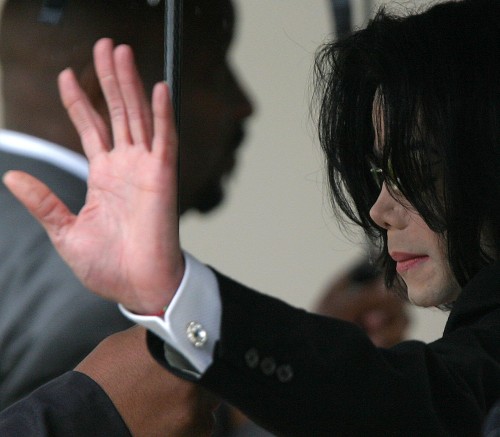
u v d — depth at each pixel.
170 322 5.63
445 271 7.34
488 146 7.27
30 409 6.67
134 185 5.67
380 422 5.78
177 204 5.69
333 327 5.84
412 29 7.49
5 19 8.65
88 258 5.66
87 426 6.68
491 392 6.25
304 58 12.44
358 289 12.78
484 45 7.39
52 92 8.53
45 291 8.09
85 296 8.10
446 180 7.25
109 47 5.82
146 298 5.64
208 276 5.70
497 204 7.25
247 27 12.96
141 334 6.89
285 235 13.80
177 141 5.70
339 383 5.75
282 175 13.62
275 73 13.07
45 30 8.61
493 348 6.53
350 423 5.76
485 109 7.29
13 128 8.55
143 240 5.62
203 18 9.35
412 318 13.47
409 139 7.29
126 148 5.75
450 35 7.43
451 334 6.61
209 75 9.44
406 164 7.27
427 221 7.23
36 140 8.50
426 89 7.30
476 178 7.25
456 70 7.33
